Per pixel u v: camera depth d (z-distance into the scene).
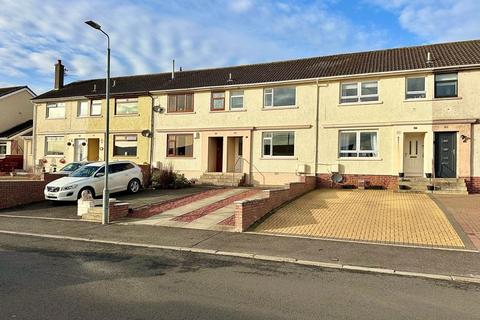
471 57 19.45
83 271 7.09
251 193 18.06
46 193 16.28
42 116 30.48
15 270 7.08
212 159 24.95
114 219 12.88
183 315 4.99
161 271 7.19
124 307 5.24
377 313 5.18
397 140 19.91
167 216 13.20
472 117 18.53
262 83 22.97
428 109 19.38
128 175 18.36
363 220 12.07
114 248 9.21
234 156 24.47
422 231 10.60
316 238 10.12
